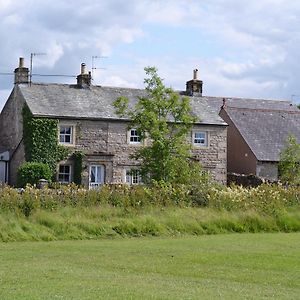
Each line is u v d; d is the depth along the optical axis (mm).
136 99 47031
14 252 19953
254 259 19000
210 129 46656
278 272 16609
